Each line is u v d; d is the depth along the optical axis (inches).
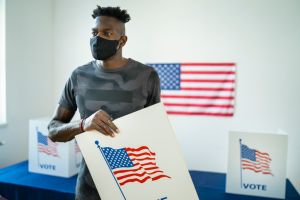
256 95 102.3
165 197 41.5
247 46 102.0
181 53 108.2
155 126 42.4
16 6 103.0
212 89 105.9
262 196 75.6
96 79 46.3
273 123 101.3
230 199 73.7
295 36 97.6
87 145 41.3
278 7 98.4
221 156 106.7
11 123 103.7
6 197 80.5
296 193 78.6
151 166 41.8
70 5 120.3
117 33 44.9
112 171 41.4
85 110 46.5
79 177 48.0
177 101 109.7
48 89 122.6
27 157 112.6
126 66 46.8
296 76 98.3
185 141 110.1
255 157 75.3
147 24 111.0
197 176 92.7
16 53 104.2
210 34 105.0
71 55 121.5
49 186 77.1
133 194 41.2
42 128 86.5
